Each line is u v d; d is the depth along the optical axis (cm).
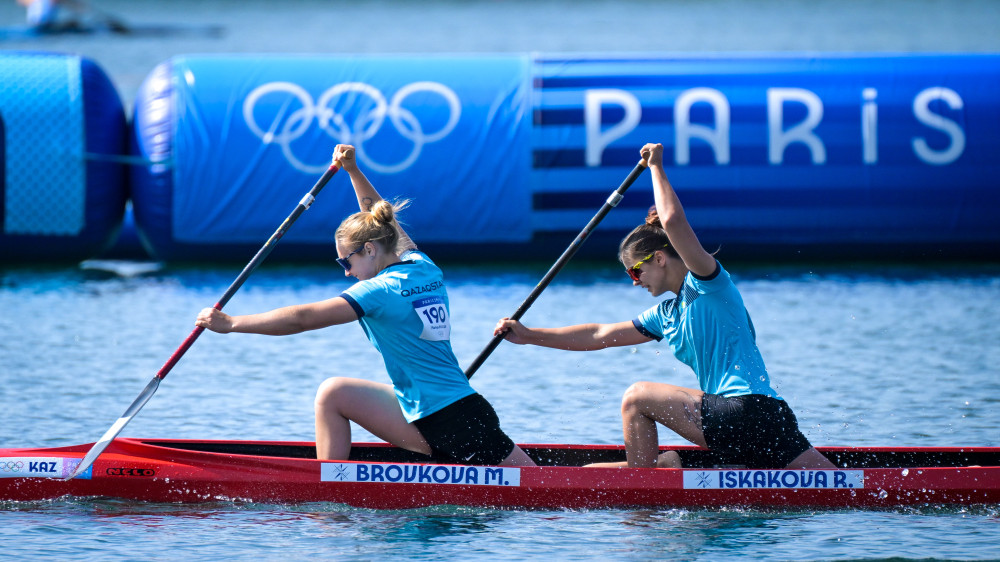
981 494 1584
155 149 4056
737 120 4025
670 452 1695
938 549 1416
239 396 2294
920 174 4028
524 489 1577
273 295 3534
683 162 4028
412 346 1551
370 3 14662
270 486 1591
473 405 1580
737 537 1464
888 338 2817
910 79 4072
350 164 1798
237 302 3403
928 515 1553
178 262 4262
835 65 4116
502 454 1608
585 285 3694
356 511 1568
